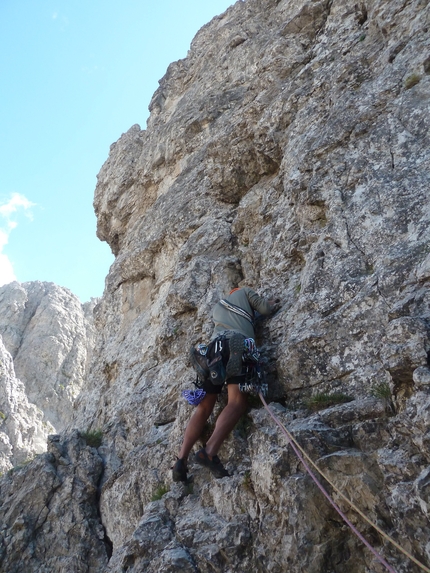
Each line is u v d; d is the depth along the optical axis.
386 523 3.67
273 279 6.56
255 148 8.63
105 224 14.66
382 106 6.18
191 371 7.50
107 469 7.97
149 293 10.88
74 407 11.62
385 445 3.99
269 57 9.71
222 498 4.79
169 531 5.05
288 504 4.03
